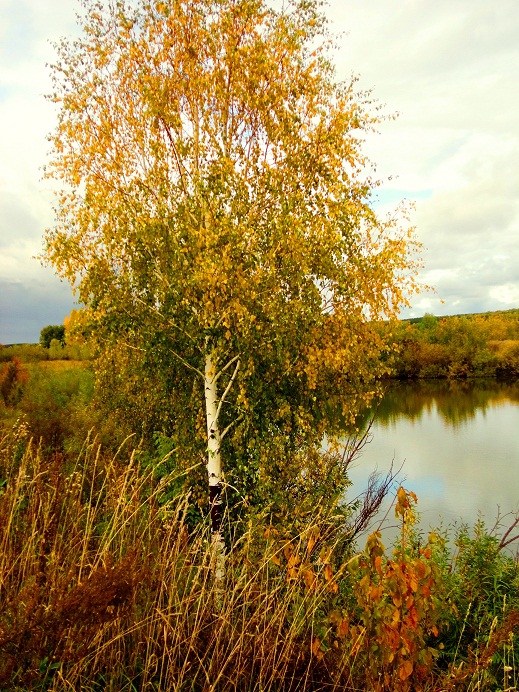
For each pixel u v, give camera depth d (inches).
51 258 287.7
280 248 272.2
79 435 411.5
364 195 282.2
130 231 289.4
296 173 288.0
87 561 147.9
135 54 292.2
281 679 138.2
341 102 286.8
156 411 381.7
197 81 287.3
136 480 186.2
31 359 1541.6
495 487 694.5
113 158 301.4
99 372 375.9
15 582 141.6
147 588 149.9
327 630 155.1
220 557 174.4
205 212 279.7
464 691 167.8
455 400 1659.7
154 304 302.8
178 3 287.6
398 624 142.7
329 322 296.0
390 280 286.7
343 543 283.0
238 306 253.4
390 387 2158.0
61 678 114.4
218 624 146.6
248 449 324.2
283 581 174.6
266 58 283.7
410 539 258.7
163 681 137.1
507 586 245.0
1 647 109.0
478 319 2544.3
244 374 289.3
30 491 179.0
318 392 325.4
